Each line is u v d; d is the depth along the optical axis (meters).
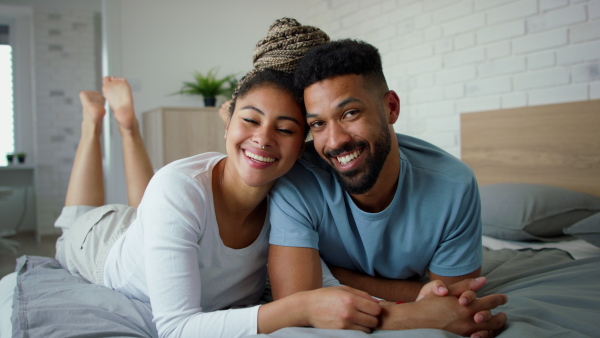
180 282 0.96
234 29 4.32
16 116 5.46
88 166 1.96
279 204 1.14
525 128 2.50
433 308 0.88
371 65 1.00
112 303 1.15
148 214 1.03
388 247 1.20
